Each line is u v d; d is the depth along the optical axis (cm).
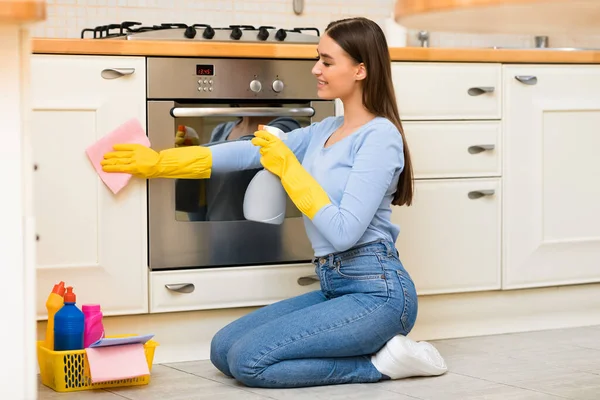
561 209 379
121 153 304
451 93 356
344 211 281
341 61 294
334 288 297
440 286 359
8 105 145
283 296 334
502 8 129
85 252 307
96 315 286
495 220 367
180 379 296
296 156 320
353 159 291
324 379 286
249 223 328
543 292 382
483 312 372
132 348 280
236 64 321
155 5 392
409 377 298
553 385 286
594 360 323
